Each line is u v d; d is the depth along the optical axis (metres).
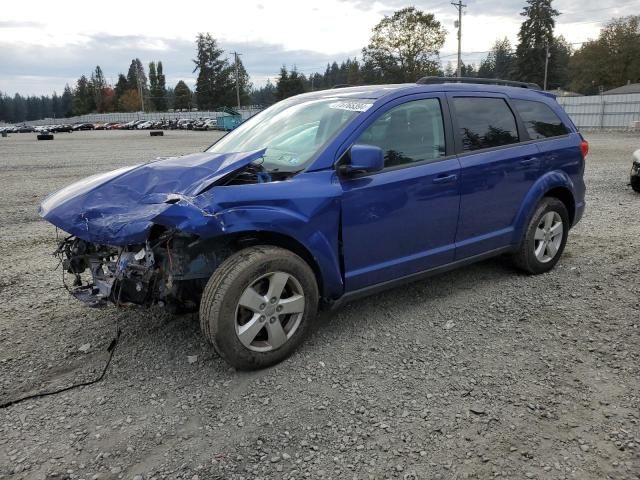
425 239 4.18
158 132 52.06
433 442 2.73
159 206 3.11
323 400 3.12
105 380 3.38
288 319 3.57
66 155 23.83
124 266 3.32
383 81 65.62
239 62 105.69
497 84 5.11
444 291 4.79
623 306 4.38
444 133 4.29
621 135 32.12
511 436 2.76
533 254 5.04
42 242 7.07
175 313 3.57
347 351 3.70
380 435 2.80
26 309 4.57
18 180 14.05
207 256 3.37
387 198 3.85
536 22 84.19
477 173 4.39
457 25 55.78
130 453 2.69
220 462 2.62
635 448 2.65
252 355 3.35
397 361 3.56
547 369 3.42
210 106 108.00
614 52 74.38
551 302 4.50
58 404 3.12
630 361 3.50
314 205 3.48
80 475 2.54
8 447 2.74
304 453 2.67
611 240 6.45
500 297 4.62
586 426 2.83
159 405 3.10
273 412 3.01
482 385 3.25
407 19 62.94
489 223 4.62
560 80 86.31
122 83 142.25
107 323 4.23
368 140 3.84
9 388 3.31
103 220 3.19
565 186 5.19
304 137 3.97
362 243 3.80
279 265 3.35
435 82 4.55
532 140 4.98
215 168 3.44
